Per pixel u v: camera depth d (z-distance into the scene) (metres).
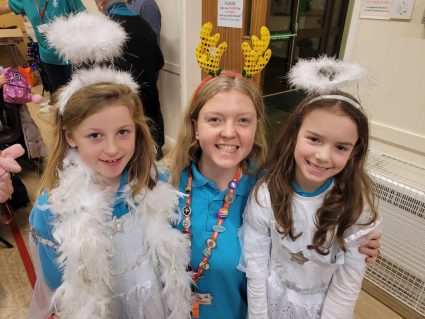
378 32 1.72
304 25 3.49
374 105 1.82
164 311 0.98
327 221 0.89
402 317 1.71
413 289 1.65
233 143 0.88
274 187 0.94
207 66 0.96
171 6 2.79
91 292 0.85
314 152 0.82
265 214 0.94
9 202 2.30
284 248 0.93
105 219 0.89
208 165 0.97
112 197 0.91
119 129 0.82
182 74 2.88
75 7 2.44
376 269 1.78
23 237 2.18
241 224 1.01
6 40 5.33
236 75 0.95
